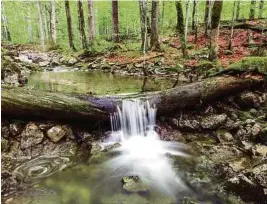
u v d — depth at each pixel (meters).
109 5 42.19
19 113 6.23
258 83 8.01
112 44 19.61
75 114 6.56
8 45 21.45
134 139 7.00
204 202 4.73
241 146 6.47
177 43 18.47
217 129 7.25
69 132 6.65
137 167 5.88
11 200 4.65
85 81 11.12
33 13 41.78
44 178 5.36
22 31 41.56
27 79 10.95
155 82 10.70
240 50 13.73
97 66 15.09
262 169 5.23
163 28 26.50
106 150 6.42
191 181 5.35
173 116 7.50
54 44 23.33
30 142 6.13
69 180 5.35
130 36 27.12
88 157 6.14
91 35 20.70
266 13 29.03
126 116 7.05
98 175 5.55
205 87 7.53
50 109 6.34
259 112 7.52
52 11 23.56
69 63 16.20
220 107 7.78
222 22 20.70
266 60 8.18
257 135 6.60
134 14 38.34
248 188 4.89
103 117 6.83
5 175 5.16
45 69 14.70
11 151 5.90
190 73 11.34
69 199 4.81
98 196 4.92
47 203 4.66
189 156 6.24
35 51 20.47
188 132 7.25
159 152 6.47
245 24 18.58
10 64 11.16
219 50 14.05
